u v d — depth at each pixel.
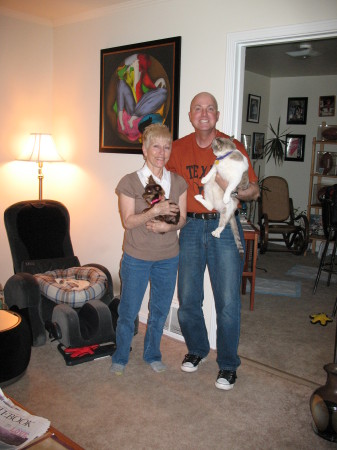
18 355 2.24
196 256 2.33
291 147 6.76
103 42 3.31
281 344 3.01
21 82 3.63
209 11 2.63
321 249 5.83
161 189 2.17
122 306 2.40
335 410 1.88
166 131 2.17
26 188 3.85
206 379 2.44
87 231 3.66
